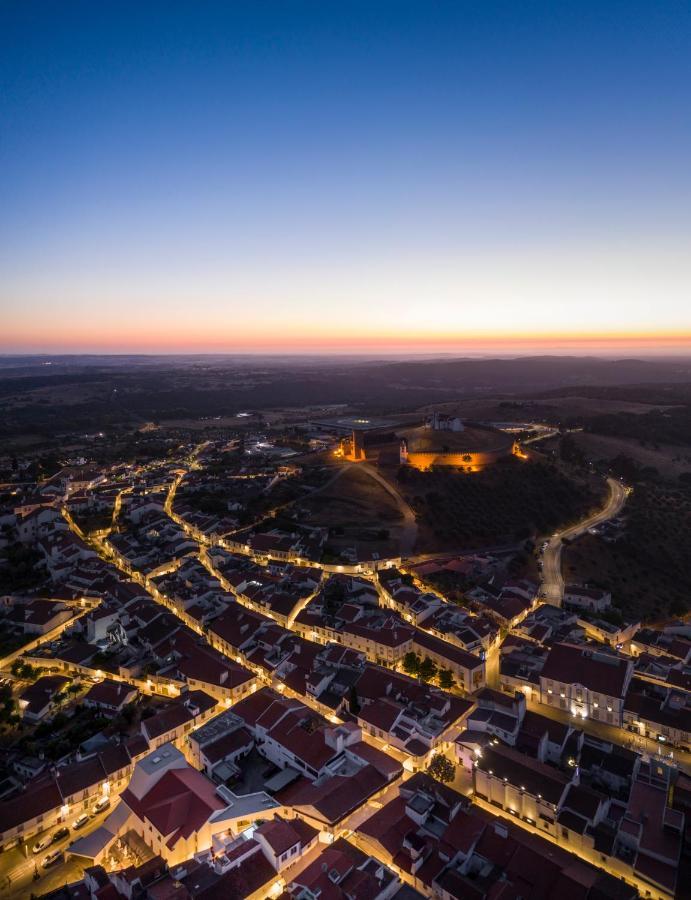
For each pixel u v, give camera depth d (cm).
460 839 8550
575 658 12938
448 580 18800
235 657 14575
